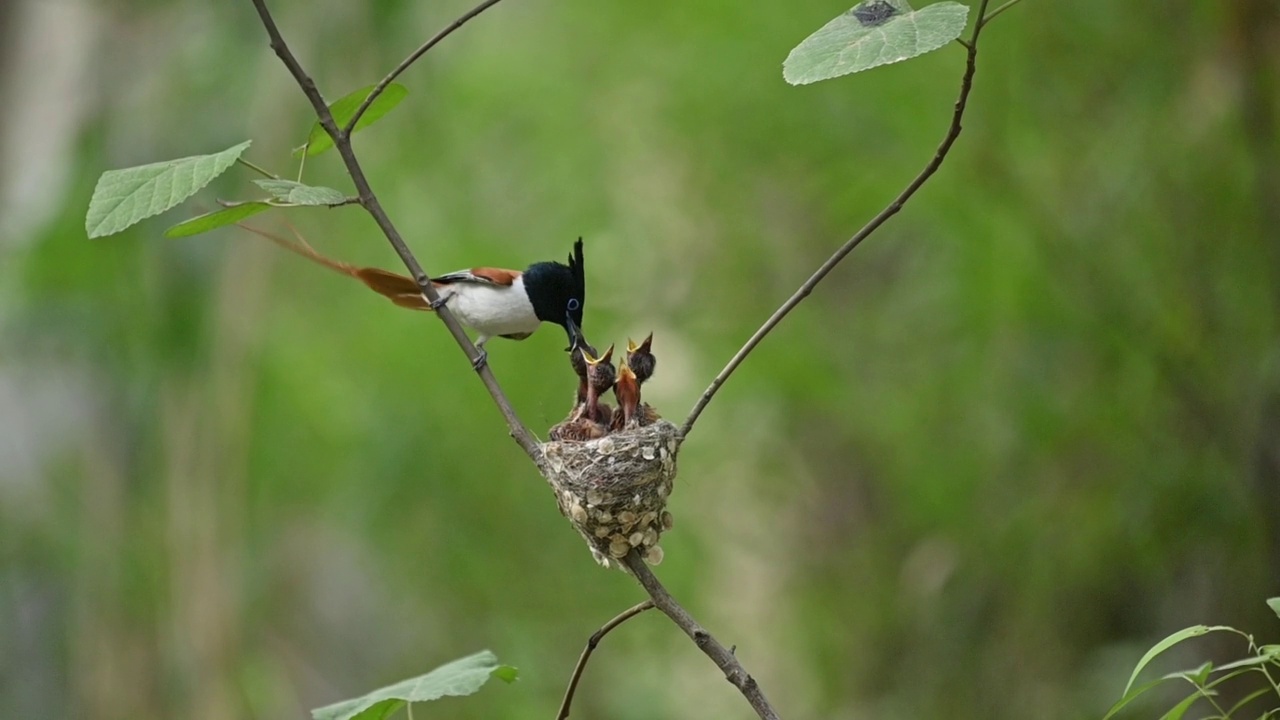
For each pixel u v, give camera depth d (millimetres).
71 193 12438
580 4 14836
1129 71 10344
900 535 13516
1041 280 10398
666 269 14383
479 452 13930
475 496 14094
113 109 12688
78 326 12680
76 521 13016
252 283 12953
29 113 12875
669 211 14680
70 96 12750
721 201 13836
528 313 7730
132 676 12844
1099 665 10336
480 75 15336
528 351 13922
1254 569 9766
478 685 4691
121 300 12641
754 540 14750
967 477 11367
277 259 13570
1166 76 10148
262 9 4668
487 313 7711
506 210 15055
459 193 14594
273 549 15383
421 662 15383
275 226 13320
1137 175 10273
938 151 4477
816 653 13930
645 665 14766
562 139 14859
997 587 11742
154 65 12844
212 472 13055
